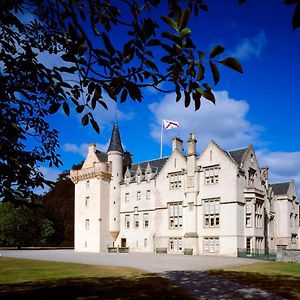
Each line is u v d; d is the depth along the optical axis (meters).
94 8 5.87
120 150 66.31
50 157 10.61
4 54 7.14
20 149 8.98
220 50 4.57
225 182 50.50
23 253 54.91
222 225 49.84
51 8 6.65
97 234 61.94
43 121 10.23
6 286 18.67
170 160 57.66
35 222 85.88
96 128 6.66
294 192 64.94
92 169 64.12
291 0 3.25
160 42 5.23
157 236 57.31
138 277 22.45
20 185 8.67
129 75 6.18
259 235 51.38
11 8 6.51
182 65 5.54
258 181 54.66
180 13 4.78
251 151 54.09
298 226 65.25
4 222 76.62
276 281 20.44
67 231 93.94
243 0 3.73
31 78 7.45
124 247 61.09
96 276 23.25
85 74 6.23
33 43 8.14
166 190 57.31
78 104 6.66
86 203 65.25
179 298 14.99
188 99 5.81
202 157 53.66
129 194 63.12
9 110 8.67
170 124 58.56
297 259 38.00
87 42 5.87
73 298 15.04
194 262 36.34
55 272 25.73
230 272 25.77
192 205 53.22
